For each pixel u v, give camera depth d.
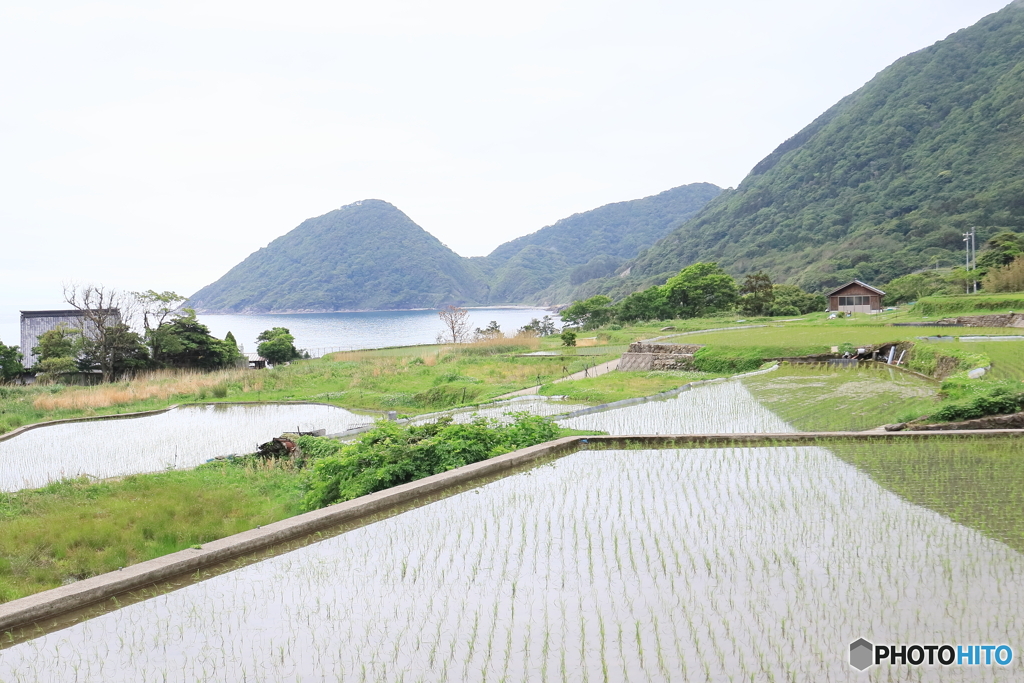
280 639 5.37
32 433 22.94
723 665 4.71
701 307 72.31
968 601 5.54
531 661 4.88
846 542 6.90
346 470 10.45
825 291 94.44
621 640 5.12
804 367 25.28
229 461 15.26
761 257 137.00
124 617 5.86
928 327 35.22
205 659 5.09
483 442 11.69
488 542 7.39
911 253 98.19
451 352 41.12
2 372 40.38
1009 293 46.38
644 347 31.12
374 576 6.57
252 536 7.40
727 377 24.42
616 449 11.93
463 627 5.46
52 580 7.61
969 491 8.42
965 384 14.77
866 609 5.47
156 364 46.03
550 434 12.91
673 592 5.92
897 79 175.38
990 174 118.94
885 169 149.75
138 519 9.81
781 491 8.80
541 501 8.82
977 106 142.38
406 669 4.84
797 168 173.12
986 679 4.46
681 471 10.10
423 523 8.10
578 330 69.31
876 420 14.33
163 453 18.33
